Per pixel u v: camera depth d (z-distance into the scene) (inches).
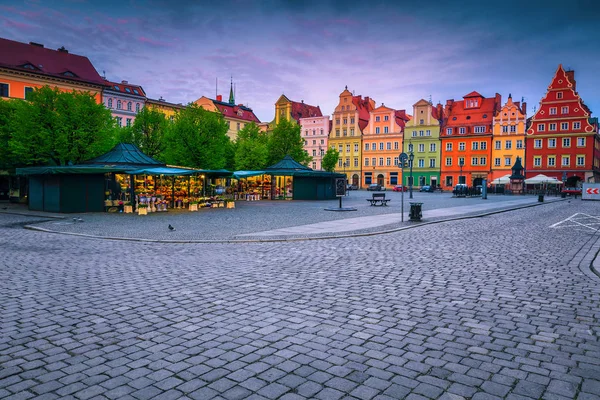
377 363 163.3
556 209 1135.0
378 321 211.8
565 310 229.0
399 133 3240.7
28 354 174.1
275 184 1718.8
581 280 298.5
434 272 326.6
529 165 2797.7
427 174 3159.5
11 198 1412.4
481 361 165.0
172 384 147.3
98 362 165.8
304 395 139.6
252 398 137.7
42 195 1004.6
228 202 1157.1
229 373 155.6
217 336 192.7
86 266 358.0
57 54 2369.6
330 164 2938.0
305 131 3609.7
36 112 1144.2
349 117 3430.1
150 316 222.4
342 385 146.1
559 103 2704.2
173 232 593.9
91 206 989.8
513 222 746.2
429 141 3147.1
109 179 1007.0
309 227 649.0
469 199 1701.5
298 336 191.8
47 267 354.0
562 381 149.0
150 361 166.2
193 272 331.6
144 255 413.4
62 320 217.0
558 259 380.5
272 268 345.4
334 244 483.8
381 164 3316.9
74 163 1212.5
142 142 1579.7
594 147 2684.5
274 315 222.2
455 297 255.0
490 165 2935.5
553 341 185.2
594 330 198.5
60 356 171.9
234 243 498.0
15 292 272.7
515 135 2847.0
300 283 292.5
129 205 979.9
